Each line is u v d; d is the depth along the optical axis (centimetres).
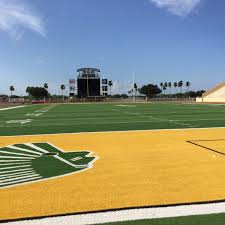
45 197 589
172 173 740
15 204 556
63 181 687
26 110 3922
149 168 788
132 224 471
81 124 1947
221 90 7281
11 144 1174
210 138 1262
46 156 945
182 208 530
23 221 487
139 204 550
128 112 3145
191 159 878
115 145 1123
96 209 529
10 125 1928
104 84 10131
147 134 1407
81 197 588
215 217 491
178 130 1548
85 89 9094
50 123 2045
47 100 9300
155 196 589
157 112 3072
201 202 555
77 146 1116
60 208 536
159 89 12788
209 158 889
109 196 592
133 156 929
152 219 488
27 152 1013
